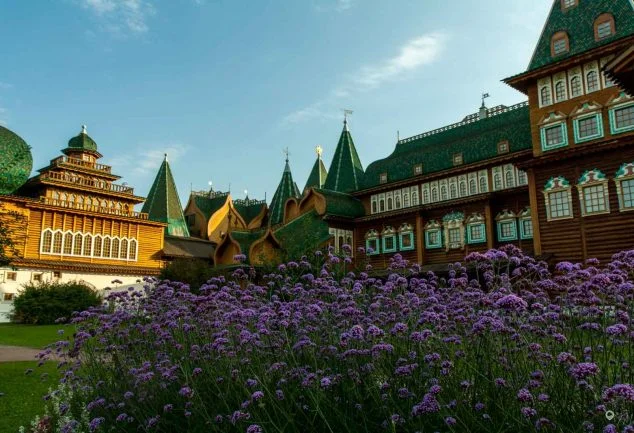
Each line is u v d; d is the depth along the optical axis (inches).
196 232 2997.0
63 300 1585.9
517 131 1572.3
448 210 1656.0
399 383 241.0
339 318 300.8
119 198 2178.9
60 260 1915.6
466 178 1652.3
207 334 333.7
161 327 345.4
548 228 1195.9
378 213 1841.8
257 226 3061.0
